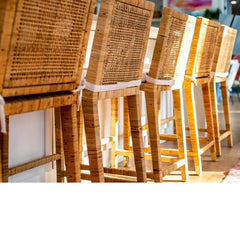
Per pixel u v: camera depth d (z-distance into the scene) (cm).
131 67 177
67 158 139
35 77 114
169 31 210
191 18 237
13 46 103
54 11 114
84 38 132
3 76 103
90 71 154
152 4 180
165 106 403
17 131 192
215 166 303
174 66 229
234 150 362
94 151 153
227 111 374
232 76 708
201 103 410
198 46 268
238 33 896
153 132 212
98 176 154
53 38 117
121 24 161
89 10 131
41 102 117
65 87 129
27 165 185
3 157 159
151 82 209
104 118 290
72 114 136
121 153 283
